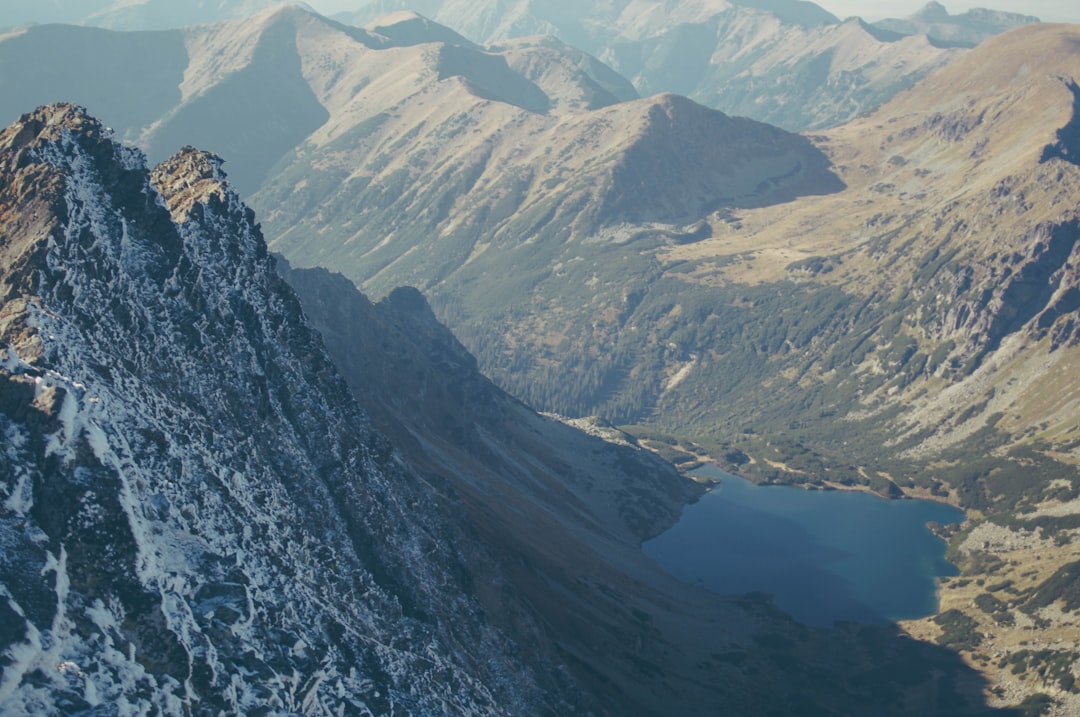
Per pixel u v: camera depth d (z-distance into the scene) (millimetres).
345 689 97000
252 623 87562
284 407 139000
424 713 109750
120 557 76625
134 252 119625
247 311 138625
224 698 77875
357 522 138250
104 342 103875
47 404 78688
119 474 80125
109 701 67500
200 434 108688
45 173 111062
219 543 94375
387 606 127562
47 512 75125
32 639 65875
